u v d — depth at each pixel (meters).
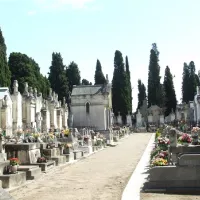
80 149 31.34
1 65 60.41
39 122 52.38
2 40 64.12
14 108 46.59
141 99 116.19
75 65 103.25
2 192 6.51
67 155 24.52
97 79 100.50
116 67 95.12
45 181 16.28
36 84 76.38
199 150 16.23
